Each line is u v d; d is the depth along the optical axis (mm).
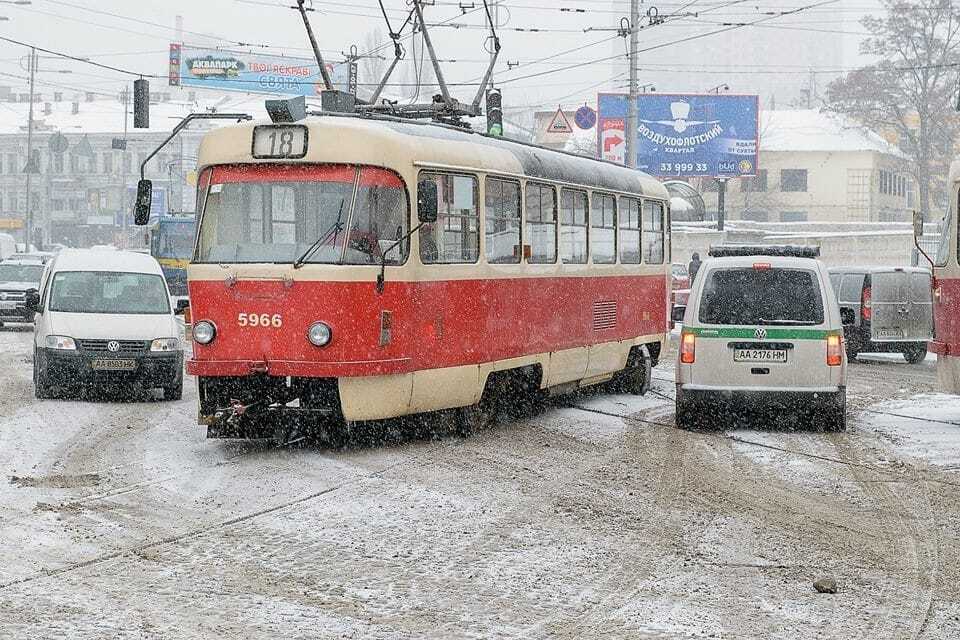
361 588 8023
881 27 75125
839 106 79938
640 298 19594
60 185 111438
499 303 14844
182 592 7867
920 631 7289
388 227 13023
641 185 19750
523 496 11039
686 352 15055
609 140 57594
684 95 58469
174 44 66812
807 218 85375
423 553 8945
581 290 17234
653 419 16422
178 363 17953
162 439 14164
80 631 7023
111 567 8461
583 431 15219
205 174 13320
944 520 10391
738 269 15047
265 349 12836
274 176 13031
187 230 46938
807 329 14828
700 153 58625
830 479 12156
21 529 9516
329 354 12711
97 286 18656
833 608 7730
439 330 13656
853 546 9406
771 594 8031
